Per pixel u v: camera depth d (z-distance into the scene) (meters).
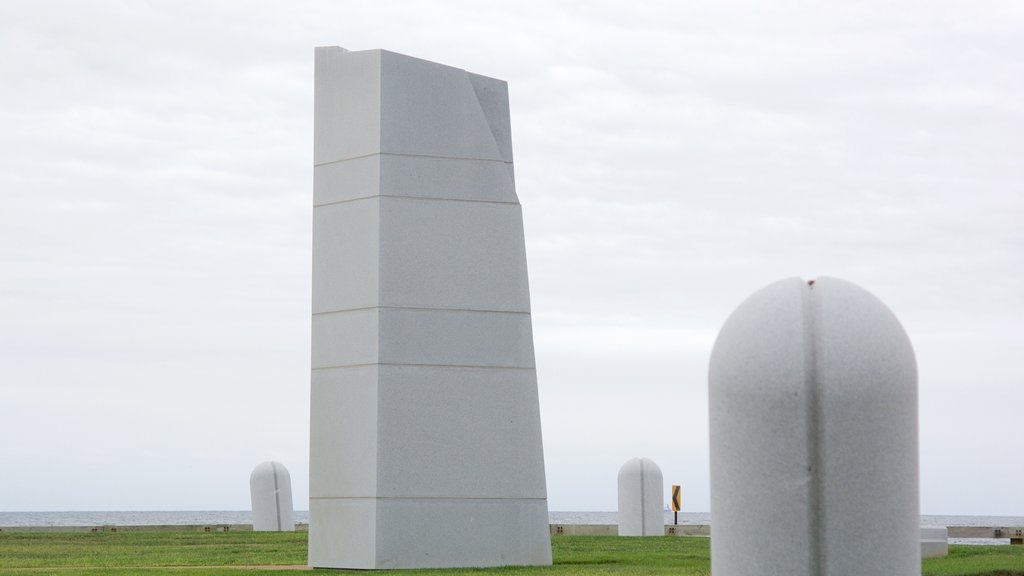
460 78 19.66
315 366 19.38
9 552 24.41
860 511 8.45
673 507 35.31
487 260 19.47
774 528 8.55
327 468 19.03
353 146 19.36
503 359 19.38
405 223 19.06
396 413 18.66
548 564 19.22
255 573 17.55
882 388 8.48
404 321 18.88
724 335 8.98
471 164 19.55
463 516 18.83
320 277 19.50
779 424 8.54
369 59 19.36
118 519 175.62
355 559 18.48
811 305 8.75
